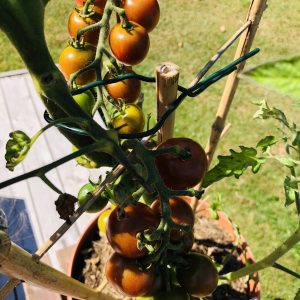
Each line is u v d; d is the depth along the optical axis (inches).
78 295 9.3
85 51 8.0
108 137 6.0
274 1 30.1
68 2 29.3
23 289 15.3
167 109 8.2
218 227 14.1
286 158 8.5
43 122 20.7
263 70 3.6
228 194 21.1
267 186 21.4
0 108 21.1
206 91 25.0
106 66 8.7
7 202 17.6
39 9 4.6
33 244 16.6
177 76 7.8
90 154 7.4
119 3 8.2
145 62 26.5
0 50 26.7
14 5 4.4
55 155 19.4
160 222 7.5
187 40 27.7
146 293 8.3
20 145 5.4
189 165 7.4
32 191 18.0
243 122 23.8
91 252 13.3
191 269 8.7
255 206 20.8
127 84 8.2
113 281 8.1
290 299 18.1
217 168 9.0
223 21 28.9
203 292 8.9
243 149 8.7
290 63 3.5
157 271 8.4
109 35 8.0
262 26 28.5
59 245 16.4
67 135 7.2
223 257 13.2
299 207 8.7
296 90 3.6
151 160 6.8
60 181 18.4
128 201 7.3
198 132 23.5
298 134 8.3
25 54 4.9
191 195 7.1
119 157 6.2
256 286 12.7
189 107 24.4
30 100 21.5
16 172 18.7
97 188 7.2
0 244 5.8
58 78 5.2
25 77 22.4
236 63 8.3
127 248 7.4
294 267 18.8
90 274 13.0
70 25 8.3
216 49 27.3
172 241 8.2
